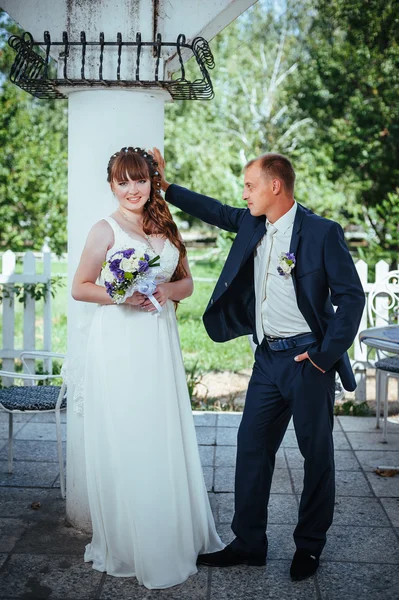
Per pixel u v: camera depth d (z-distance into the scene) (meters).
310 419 3.01
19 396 4.08
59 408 3.92
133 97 3.30
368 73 14.37
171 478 3.02
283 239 3.04
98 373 3.04
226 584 3.01
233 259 3.17
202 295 12.30
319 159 15.19
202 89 3.35
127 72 3.26
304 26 20.27
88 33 3.27
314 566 3.09
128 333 3.00
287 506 3.84
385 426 5.03
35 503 3.83
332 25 16.80
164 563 2.98
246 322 3.30
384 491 4.10
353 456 4.72
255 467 3.13
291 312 3.02
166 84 3.24
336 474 4.38
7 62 16.30
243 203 10.46
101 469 3.04
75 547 3.35
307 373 2.99
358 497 4.01
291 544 3.39
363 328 6.18
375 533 3.53
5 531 3.51
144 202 3.09
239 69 20.84
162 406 3.01
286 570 3.14
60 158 13.20
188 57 3.55
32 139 13.07
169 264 3.13
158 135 3.38
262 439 3.14
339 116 15.48
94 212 3.34
